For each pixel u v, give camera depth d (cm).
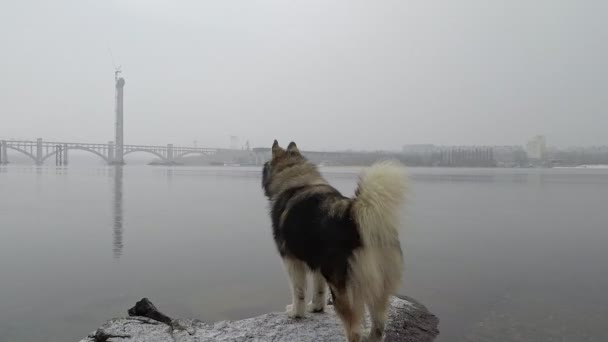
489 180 5241
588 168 12188
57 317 641
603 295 717
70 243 1198
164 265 946
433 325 559
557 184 4384
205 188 3647
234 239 1269
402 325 512
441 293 729
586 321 589
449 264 948
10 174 5806
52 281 820
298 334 438
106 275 866
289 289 775
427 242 1235
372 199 358
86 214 1836
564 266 927
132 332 445
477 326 566
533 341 523
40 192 3005
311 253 395
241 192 3216
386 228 358
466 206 2272
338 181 4147
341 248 365
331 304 549
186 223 1593
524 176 6550
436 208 2181
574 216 1842
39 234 1341
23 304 697
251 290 770
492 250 1119
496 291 741
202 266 939
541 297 709
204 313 658
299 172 469
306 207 410
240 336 433
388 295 383
